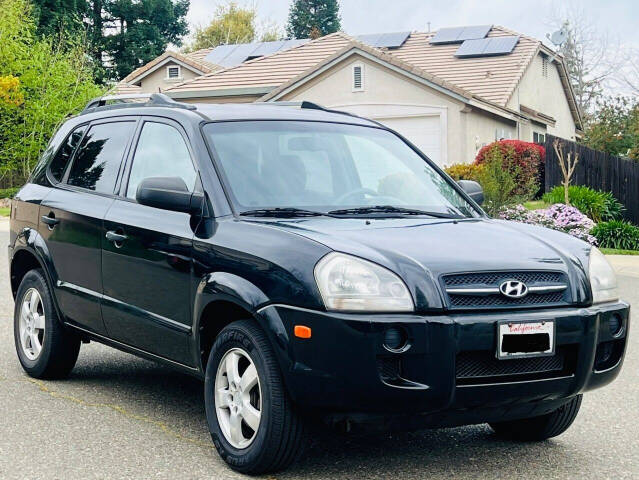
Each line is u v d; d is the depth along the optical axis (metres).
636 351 8.13
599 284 4.71
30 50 29.45
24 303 6.67
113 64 55.91
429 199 5.60
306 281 4.23
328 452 4.98
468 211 5.61
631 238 18.44
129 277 5.43
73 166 6.42
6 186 29.81
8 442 5.07
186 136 5.41
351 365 4.09
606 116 33.66
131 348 5.61
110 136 6.18
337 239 4.44
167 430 5.33
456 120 26.25
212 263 4.73
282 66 31.44
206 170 5.11
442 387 4.14
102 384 6.47
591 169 23.23
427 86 26.41
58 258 6.21
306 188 5.25
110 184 5.91
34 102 28.38
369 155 5.74
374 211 5.21
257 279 4.43
